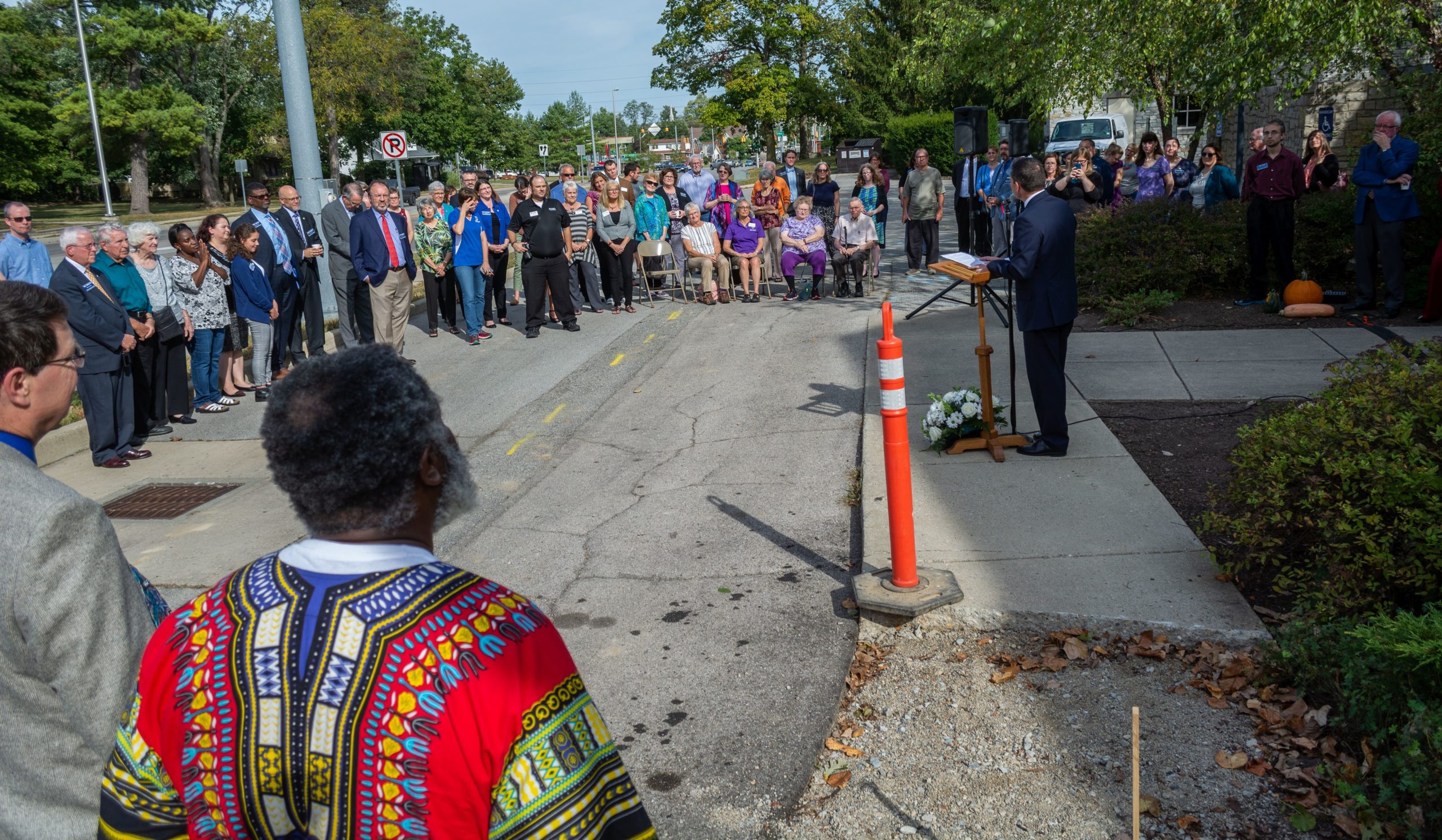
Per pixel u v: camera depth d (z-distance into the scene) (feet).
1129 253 34.60
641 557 17.47
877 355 30.50
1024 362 28.09
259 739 4.09
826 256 44.11
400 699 4.03
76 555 5.40
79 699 5.38
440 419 4.82
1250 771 10.48
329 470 4.27
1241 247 33.73
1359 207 29.94
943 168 104.58
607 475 22.25
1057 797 10.46
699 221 42.24
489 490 21.68
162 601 6.78
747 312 39.88
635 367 32.30
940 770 11.12
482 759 4.10
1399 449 12.47
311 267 33.68
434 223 37.81
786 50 141.79
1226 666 12.27
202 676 4.24
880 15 140.67
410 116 216.33
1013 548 15.76
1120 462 19.25
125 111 149.89
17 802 5.49
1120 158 47.65
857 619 14.58
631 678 13.41
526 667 4.25
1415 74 35.19
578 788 4.26
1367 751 9.99
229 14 174.81
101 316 23.54
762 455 22.59
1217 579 14.23
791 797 10.84
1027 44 42.22
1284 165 31.32
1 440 5.84
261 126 187.83
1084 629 13.34
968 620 13.84
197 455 25.21
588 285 41.88
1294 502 13.44
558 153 331.98
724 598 15.60
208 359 29.09
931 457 20.57
